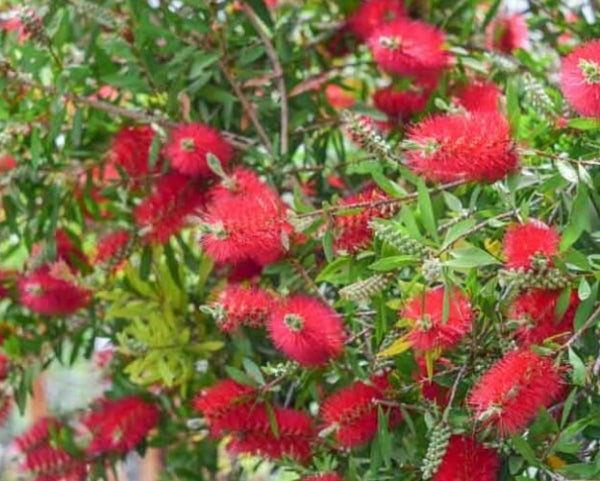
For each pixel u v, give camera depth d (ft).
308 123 4.94
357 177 4.90
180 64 4.68
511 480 3.93
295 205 4.08
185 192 4.68
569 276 3.70
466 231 3.78
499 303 3.85
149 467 6.04
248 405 4.23
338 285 4.39
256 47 4.77
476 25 5.09
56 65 4.67
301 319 3.95
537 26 5.00
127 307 4.87
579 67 3.72
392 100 4.81
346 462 4.29
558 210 3.99
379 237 3.82
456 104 4.62
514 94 3.81
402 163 4.10
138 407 4.86
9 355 5.09
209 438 5.05
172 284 4.88
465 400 3.92
